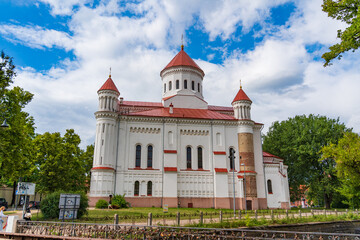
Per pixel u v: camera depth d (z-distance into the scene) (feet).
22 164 119.55
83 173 191.01
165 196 153.48
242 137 173.99
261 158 178.19
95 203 144.05
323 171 200.54
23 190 75.92
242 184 163.94
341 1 49.49
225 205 158.40
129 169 158.40
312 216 117.60
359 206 175.63
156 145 165.89
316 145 197.06
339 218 118.83
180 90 196.44
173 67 202.59
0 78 90.22
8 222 66.18
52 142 152.56
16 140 105.70
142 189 156.15
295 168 212.23
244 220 95.20
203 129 173.58
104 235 59.88
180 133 170.71
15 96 108.68
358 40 48.65
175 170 157.99
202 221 85.81
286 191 184.85
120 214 103.50
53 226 63.00
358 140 108.37
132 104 197.67
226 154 171.32
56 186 144.46
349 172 105.81
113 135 159.63
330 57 52.08
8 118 104.94
